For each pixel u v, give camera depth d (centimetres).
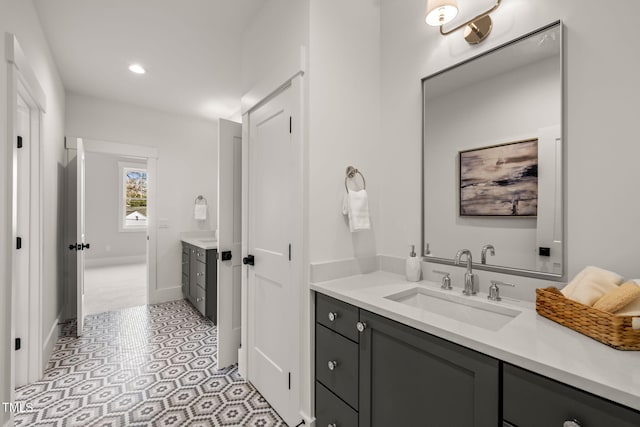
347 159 165
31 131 199
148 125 376
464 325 94
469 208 140
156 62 262
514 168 125
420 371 101
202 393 191
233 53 248
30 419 165
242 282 211
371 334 118
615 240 100
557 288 112
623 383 61
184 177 404
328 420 141
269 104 182
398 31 173
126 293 427
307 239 150
